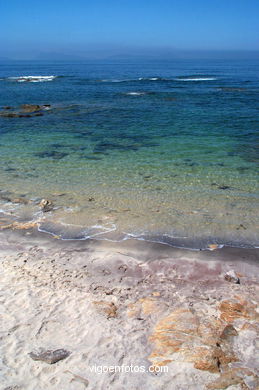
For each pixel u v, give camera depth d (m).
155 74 80.94
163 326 5.68
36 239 8.84
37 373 4.83
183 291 6.75
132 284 6.99
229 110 27.39
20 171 13.88
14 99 35.91
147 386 4.66
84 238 8.86
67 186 12.21
